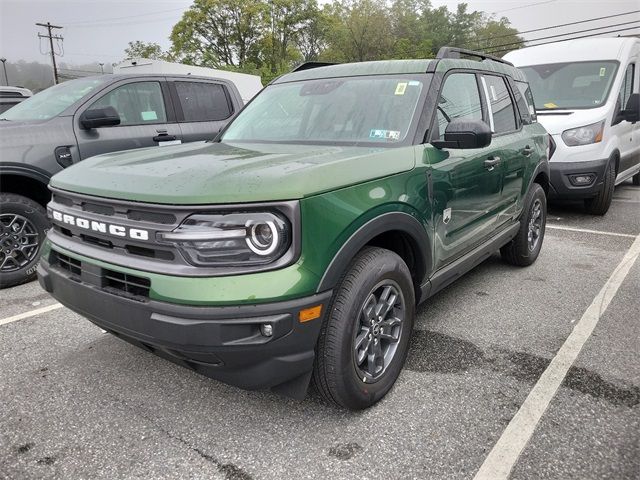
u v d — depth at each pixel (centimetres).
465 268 366
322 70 395
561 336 359
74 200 262
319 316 229
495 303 421
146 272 223
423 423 261
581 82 767
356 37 5128
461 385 296
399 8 5469
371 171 259
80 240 261
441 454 237
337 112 342
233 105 677
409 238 290
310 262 222
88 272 247
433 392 289
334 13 5347
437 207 307
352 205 241
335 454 239
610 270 502
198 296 211
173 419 267
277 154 279
